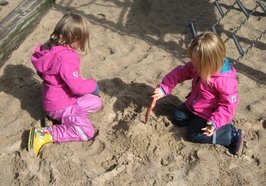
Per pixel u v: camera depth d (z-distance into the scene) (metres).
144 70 2.37
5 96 2.20
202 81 1.79
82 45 1.89
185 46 2.63
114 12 3.01
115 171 1.75
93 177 1.72
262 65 2.43
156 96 1.92
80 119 1.90
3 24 2.60
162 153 1.84
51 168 1.76
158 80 2.29
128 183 1.71
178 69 1.92
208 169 1.76
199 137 1.85
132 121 1.93
